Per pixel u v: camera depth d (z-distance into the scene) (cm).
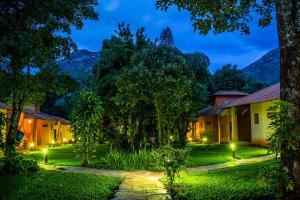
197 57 2742
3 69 969
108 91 2488
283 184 602
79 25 1171
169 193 894
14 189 882
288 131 599
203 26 1028
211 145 2942
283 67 664
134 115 2339
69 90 1738
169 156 966
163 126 1961
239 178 1022
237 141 2928
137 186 1016
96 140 1622
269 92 2289
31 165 1235
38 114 3350
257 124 2547
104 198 816
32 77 1495
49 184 980
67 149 2927
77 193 857
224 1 990
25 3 901
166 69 1945
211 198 772
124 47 2533
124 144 2567
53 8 955
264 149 2206
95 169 1457
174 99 1897
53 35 1211
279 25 681
